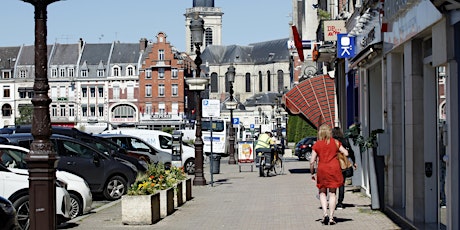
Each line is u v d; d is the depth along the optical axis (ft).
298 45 118.11
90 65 457.27
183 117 443.32
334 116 107.65
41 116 33.42
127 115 450.71
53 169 33.63
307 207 62.49
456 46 36.58
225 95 590.96
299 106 108.58
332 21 99.60
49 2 33.32
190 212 60.90
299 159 172.45
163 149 121.29
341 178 49.75
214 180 103.86
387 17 54.44
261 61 585.22
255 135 318.65
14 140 76.13
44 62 33.55
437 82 45.16
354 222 50.62
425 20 41.60
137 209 52.60
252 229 48.91
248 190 84.02
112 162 77.25
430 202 46.34
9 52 476.54
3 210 39.63
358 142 58.44
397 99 55.93
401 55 55.88
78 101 455.22
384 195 57.21
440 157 44.62
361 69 74.69
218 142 199.62
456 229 36.47
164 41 446.60
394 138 55.67
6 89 467.52
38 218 33.14
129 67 451.53
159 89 447.01
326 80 108.37
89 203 60.29
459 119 36.47
